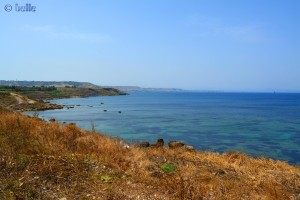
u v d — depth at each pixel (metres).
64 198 5.92
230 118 57.38
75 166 7.56
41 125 11.91
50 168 7.02
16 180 6.21
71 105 95.31
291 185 9.13
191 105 108.31
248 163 11.92
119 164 8.70
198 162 10.84
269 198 7.47
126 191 6.69
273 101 160.50
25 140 8.79
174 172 8.77
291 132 38.50
